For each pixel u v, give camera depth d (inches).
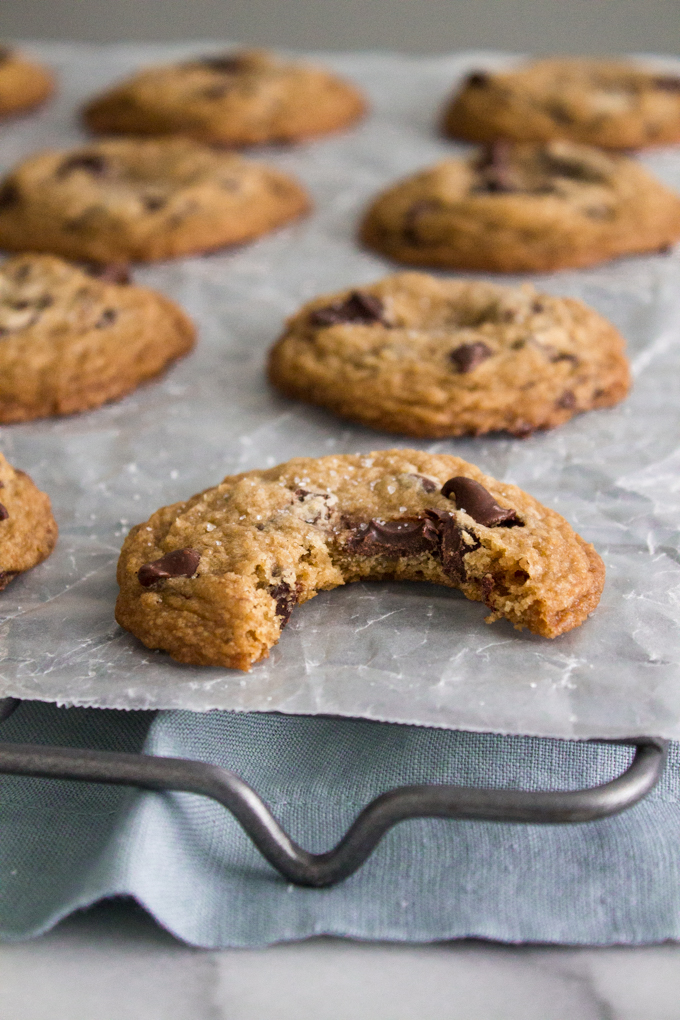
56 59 19.8
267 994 9.1
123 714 10.3
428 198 14.9
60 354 12.7
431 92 18.7
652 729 9.4
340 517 10.7
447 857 9.5
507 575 10.3
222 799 9.1
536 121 16.6
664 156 16.5
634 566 10.7
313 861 9.2
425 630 10.2
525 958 9.3
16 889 9.5
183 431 12.3
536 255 14.1
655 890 9.3
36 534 11.0
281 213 15.3
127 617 10.3
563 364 12.2
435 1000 9.1
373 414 12.1
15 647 10.2
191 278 14.4
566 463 11.7
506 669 9.9
